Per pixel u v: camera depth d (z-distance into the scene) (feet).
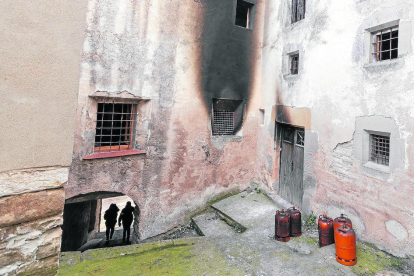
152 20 17.97
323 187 16.34
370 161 13.79
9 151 5.98
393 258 12.07
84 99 15.70
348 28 14.62
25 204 6.32
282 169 21.74
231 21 22.00
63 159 6.90
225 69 21.89
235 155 23.21
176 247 15.10
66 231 23.85
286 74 20.17
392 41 13.65
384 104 12.57
